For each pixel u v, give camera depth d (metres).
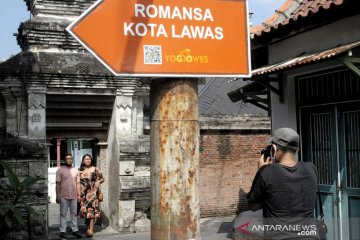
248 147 12.81
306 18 6.87
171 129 3.12
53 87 9.88
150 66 3.13
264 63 9.00
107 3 3.09
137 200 10.44
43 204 9.49
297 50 7.58
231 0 3.38
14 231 9.02
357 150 6.48
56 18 10.28
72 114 10.44
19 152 9.36
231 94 9.26
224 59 3.31
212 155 12.34
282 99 7.73
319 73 6.97
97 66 10.22
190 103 3.18
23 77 9.55
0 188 8.99
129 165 10.34
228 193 12.35
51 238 9.78
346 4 6.17
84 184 9.88
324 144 7.04
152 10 3.18
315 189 3.06
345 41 6.58
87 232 9.84
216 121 12.34
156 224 3.11
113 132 10.65
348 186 6.61
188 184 3.11
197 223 3.13
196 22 3.27
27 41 9.97
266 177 3.01
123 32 3.11
